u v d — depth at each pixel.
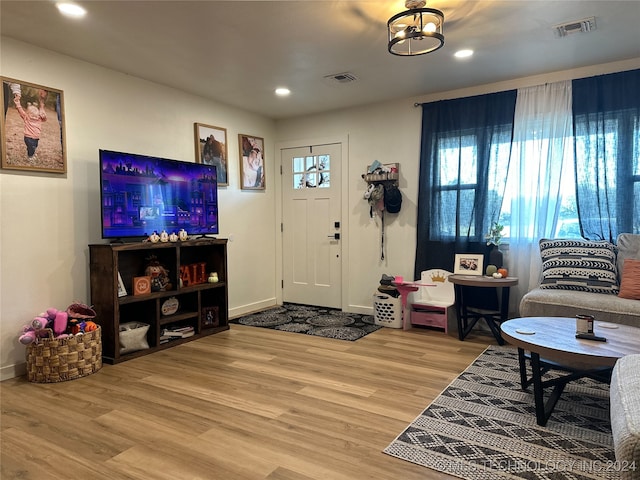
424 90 4.46
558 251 3.70
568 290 3.49
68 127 3.42
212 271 4.46
